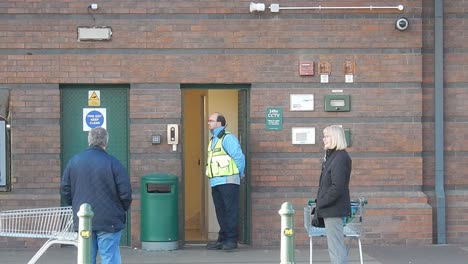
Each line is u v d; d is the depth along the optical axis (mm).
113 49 11227
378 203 11398
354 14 11430
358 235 8672
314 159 11383
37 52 11172
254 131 11344
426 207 11398
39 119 11180
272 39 11320
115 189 8070
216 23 11297
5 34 11125
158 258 10484
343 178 8227
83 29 11148
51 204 11109
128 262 10203
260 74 11320
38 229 8586
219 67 11281
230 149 10844
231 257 10578
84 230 7066
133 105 11227
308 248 11352
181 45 11258
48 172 11188
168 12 11250
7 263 10141
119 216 8133
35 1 11141
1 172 11156
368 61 11414
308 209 8789
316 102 11383
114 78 11211
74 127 11359
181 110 11297
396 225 11398
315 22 11375
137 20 11234
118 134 11406
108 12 11195
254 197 11328
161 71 11242
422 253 10844
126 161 11391
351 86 11422
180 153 11297
